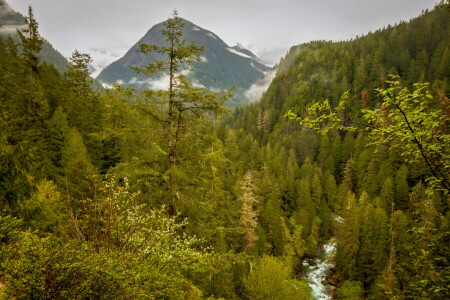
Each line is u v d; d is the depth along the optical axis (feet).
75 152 69.72
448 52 301.22
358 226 108.68
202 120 33.30
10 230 15.98
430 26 453.17
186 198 31.50
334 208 179.63
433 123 15.42
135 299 14.40
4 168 26.08
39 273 12.01
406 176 159.84
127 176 28.22
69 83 114.62
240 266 64.69
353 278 105.19
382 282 84.23
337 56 510.99
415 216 121.29
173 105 30.83
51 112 91.76
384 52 436.35
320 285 108.47
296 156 275.80
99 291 13.08
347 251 108.99
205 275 34.01
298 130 321.93
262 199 117.29
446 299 20.95
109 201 20.52
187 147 33.58
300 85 460.55
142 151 32.42
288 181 163.84
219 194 36.01
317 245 137.80
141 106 29.68
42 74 104.53
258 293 56.29
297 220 136.15
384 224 103.14
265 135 367.25
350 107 288.92
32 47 87.51
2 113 28.58
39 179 34.35
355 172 209.97
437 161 17.20
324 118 18.62
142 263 19.13
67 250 13.96
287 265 96.12
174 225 25.66
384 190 151.12
